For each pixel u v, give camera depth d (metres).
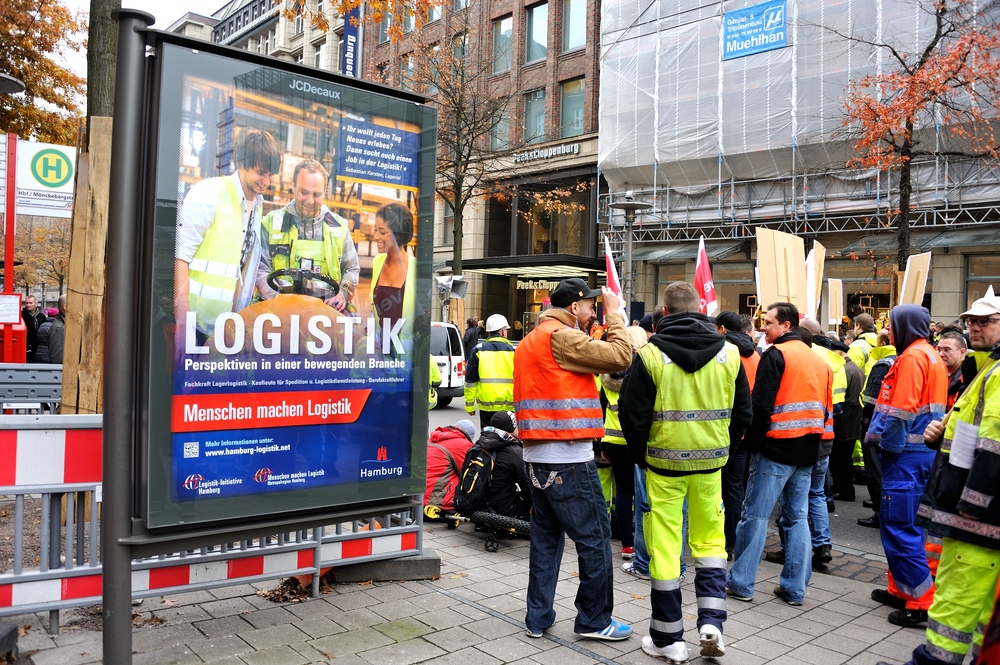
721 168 23.22
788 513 5.22
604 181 28.14
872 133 15.09
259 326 3.88
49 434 3.99
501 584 5.27
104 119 5.48
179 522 3.58
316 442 4.11
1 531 5.51
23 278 37.03
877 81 15.93
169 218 3.55
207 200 3.68
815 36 20.86
